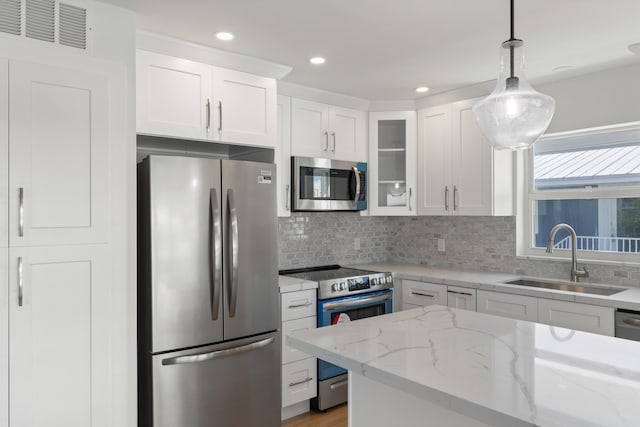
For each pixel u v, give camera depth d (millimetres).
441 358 1406
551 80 3230
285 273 3602
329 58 2828
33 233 1906
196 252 2416
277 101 3301
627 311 2459
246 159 3240
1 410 1836
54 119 1966
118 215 2131
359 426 1607
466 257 3900
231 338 2555
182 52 2549
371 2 2082
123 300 2145
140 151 2943
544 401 1079
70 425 1990
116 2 2092
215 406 2490
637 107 2879
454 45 2611
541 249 3553
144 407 2375
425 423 1389
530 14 2195
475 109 1589
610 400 1084
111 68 2111
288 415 3082
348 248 4180
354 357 1418
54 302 1957
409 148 3881
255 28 2369
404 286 3609
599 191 3264
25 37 1926
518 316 2914
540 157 3602
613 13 2184
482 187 3436
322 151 3574
